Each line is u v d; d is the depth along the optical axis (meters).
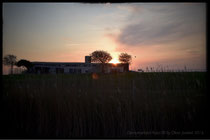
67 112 2.26
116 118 2.27
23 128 2.29
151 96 2.32
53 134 2.25
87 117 2.28
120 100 2.34
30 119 2.31
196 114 2.13
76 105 2.28
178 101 2.24
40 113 2.27
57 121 2.26
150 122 2.23
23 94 2.37
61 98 2.33
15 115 2.30
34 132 2.27
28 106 2.34
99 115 2.26
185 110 2.20
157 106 2.26
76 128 2.23
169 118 2.23
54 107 2.31
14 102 2.35
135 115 2.27
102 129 2.23
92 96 2.36
